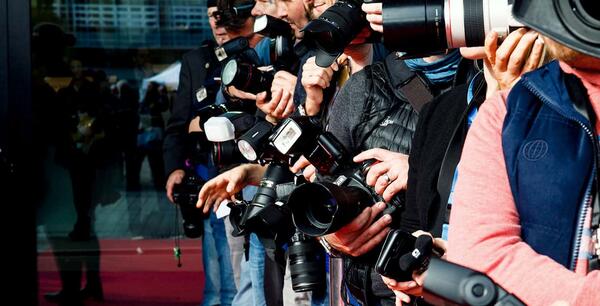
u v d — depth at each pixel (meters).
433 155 2.74
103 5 9.37
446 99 2.81
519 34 2.49
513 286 2.04
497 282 2.05
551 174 2.06
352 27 3.32
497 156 2.13
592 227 2.06
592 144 2.06
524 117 2.12
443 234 2.64
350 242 3.10
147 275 9.32
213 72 5.73
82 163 8.98
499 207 2.11
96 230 10.64
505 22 2.53
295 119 3.40
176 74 9.66
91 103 9.03
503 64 2.54
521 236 2.10
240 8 5.60
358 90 3.54
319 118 4.01
